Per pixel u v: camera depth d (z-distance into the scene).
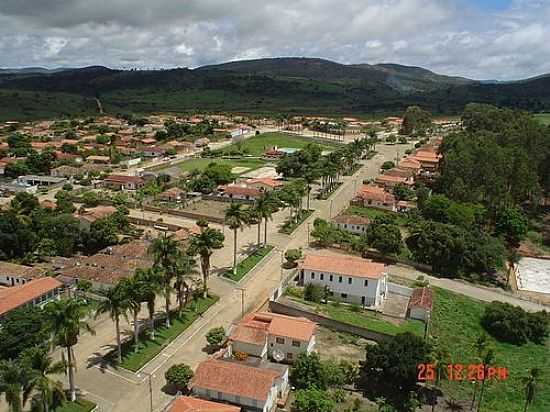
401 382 77.88
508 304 107.62
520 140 190.25
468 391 83.06
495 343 100.44
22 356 67.38
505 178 163.50
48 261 123.19
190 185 193.50
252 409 69.69
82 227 135.38
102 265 115.44
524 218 155.50
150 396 74.12
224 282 114.38
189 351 86.81
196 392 72.12
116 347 86.44
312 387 75.50
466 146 183.12
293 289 109.94
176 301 104.88
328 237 139.00
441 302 112.75
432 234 131.75
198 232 143.50
